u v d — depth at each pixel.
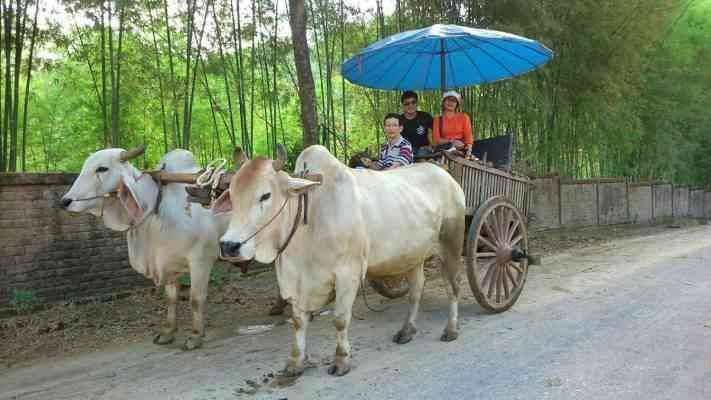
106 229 6.73
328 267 3.90
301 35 7.41
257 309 6.32
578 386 3.75
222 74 9.68
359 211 4.01
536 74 11.96
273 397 3.73
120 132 11.00
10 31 7.07
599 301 6.02
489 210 5.34
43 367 4.55
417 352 4.54
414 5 10.16
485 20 10.30
